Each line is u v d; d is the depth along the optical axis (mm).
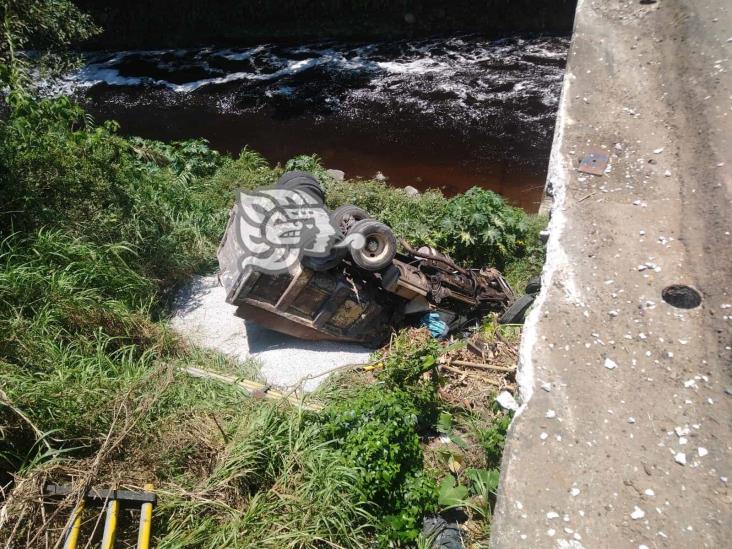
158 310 5691
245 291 4656
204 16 17562
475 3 16328
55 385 3818
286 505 3426
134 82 15055
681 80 4211
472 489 3848
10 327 4164
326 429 3900
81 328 4652
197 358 4973
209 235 6719
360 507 3580
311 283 4684
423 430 4363
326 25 17188
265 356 5090
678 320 2957
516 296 6152
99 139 6324
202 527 3230
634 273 3197
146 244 5914
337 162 10773
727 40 4328
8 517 2990
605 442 2551
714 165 3598
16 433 3482
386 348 5129
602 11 4949
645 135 3938
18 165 5496
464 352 5082
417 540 3514
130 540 3225
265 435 3797
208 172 8492
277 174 8188
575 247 3377
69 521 3041
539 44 15219
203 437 3807
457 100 12734
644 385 2730
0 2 7750
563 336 2959
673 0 4824
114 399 3865
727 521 2271
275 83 14422
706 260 3182
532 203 9383
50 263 5004
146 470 3523
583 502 2375
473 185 9875
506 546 2287
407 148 11102
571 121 4133
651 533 2268
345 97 13359
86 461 3428
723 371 2732
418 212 7363
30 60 8805
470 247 6816
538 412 2680
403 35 16875
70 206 5711
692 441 2523
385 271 4711
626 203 3561
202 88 14469
